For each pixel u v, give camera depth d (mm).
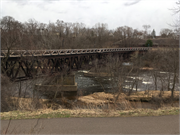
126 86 31969
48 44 43875
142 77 37156
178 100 22344
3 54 18234
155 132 6957
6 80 16281
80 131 7008
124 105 13695
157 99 21422
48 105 20328
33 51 22094
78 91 29250
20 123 7812
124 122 8016
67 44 64125
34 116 8805
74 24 105875
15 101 16391
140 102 22188
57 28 82688
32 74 21016
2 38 17656
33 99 17656
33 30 56031
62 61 28531
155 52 52750
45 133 6793
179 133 6875
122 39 105500
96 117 8688
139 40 108500
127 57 62250
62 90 27094
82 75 47219
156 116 8852
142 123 7895
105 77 39906
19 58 19500
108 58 36219
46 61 25844
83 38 82938
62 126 7500
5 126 7449
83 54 31922
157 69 34281
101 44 93875
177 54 23344
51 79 26641
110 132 6938
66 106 20938
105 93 27391
